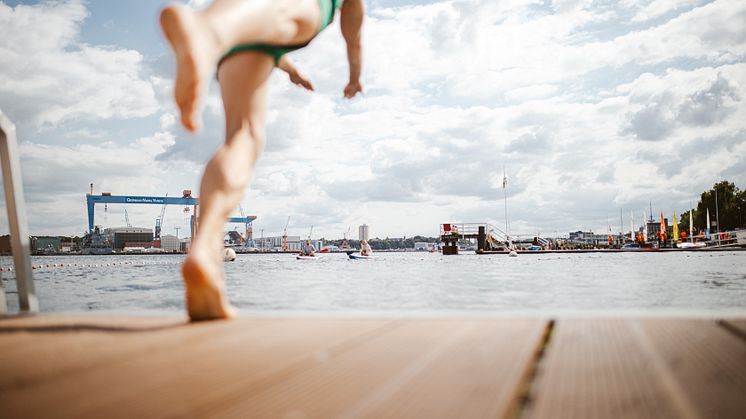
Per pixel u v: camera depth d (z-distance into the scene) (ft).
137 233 407.03
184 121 8.71
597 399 4.15
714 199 250.78
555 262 91.66
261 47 10.59
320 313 9.54
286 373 5.23
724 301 27.58
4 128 10.64
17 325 8.67
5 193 10.72
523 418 3.71
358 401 4.25
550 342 6.42
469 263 93.97
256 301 29.89
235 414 3.96
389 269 76.95
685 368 5.13
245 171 10.22
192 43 8.16
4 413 4.00
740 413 3.75
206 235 9.53
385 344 6.60
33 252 381.40
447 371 5.19
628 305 25.96
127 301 32.71
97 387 4.76
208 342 6.97
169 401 4.31
